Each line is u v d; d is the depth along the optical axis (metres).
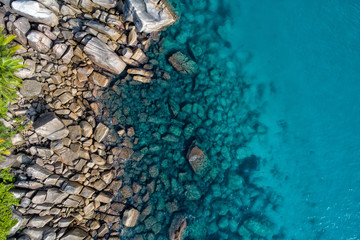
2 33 7.47
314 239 11.46
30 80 7.80
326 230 11.59
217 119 10.77
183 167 10.13
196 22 10.70
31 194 7.71
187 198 9.98
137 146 9.77
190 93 10.42
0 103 6.89
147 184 9.63
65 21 8.54
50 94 8.38
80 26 8.74
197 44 10.56
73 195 8.46
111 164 9.38
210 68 10.76
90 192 8.68
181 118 10.23
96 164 8.99
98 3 8.98
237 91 11.21
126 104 9.73
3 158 7.19
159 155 9.97
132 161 9.66
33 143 8.02
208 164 10.30
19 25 7.46
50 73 8.32
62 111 8.54
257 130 11.41
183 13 10.48
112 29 8.95
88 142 8.84
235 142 11.01
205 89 10.62
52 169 8.27
